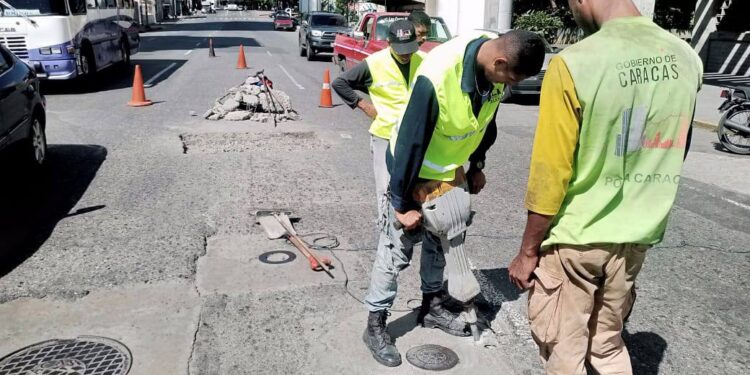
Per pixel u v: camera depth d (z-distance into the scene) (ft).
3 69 20.29
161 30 148.56
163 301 12.26
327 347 10.73
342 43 50.08
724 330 11.94
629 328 11.95
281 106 34.71
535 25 81.15
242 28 163.02
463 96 8.33
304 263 14.26
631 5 6.81
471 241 16.25
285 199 19.31
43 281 13.02
